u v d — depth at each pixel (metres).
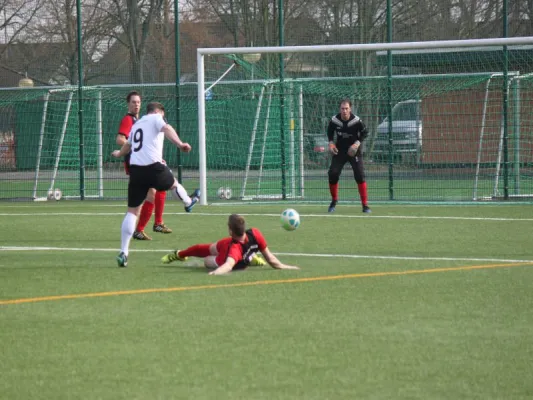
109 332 16.67
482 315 17.98
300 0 53.38
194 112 57.06
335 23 53.16
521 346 15.42
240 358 14.76
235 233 23.61
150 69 55.50
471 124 52.75
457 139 52.34
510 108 49.66
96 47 56.41
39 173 58.34
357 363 14.41
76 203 50.09
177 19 52.53
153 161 25.80
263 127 55.12
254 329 16.84
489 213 40.56
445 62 53.81
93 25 56.25
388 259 26.09
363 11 52.75
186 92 56.28
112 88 54.72
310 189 53.56
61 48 57.50
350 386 13.19
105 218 40.06
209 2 54.66
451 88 52.31
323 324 17.22
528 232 32.78
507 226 34.91
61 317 18.05
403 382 13.38
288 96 52.00
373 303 19.28
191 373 13.91
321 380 13.49
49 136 58.09
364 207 41.47
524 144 51.50
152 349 15.39
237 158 55.81
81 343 15.85
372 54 54.38
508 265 24.72
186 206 26.91
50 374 13.92
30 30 57.94
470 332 16.47
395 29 53.00
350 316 17.95
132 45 55.66
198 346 15.57
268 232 33.44
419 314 18.12
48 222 38.34
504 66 48.19
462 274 23.17
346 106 40.75
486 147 53.97
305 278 22.56
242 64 52.62
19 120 58.38
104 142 58.34
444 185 57.38
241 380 13.52
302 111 54.56
